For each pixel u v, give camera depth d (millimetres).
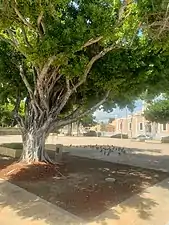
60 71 10141
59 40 7961
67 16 8477
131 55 11508
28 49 8703
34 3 7637
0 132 45031
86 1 8422
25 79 12352
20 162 12320
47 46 7977
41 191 8844
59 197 8266
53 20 8289
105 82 11625
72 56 8508
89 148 23891
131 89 12953
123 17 8727
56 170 11555
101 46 10609
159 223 6730
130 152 21641
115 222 6621
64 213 7043
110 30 8383
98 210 7328
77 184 9672
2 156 15969
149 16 8344
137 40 11258
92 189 9141
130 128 59469
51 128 12758
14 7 7840
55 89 12859
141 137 45594
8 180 10148
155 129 55156
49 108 12734
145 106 45750
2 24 8352
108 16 8156
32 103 12469
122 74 11562
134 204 7988
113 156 18594
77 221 6551
